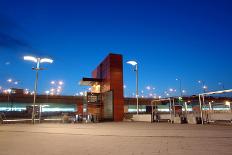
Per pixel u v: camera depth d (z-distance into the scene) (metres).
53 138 15.81
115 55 44.34
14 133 19.70
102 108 45.97
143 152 10.10
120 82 43.59
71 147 11.77
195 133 17.36
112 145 12.24
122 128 23.86
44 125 31.39
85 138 15.59
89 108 45.97
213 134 16.47
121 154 9.77
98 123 35.59
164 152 9.98
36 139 15.34
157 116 38.62
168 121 36.91
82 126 28.44
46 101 95.56
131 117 43.78
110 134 17.89
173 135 16.31
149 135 16.67
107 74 44.50
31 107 51.59
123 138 15.24
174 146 11.50
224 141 12.91
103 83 46.75
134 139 14.59
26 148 11.62
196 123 30.50
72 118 41.31
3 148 11.67
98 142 13.48
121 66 44.38
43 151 10.72
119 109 42.31
